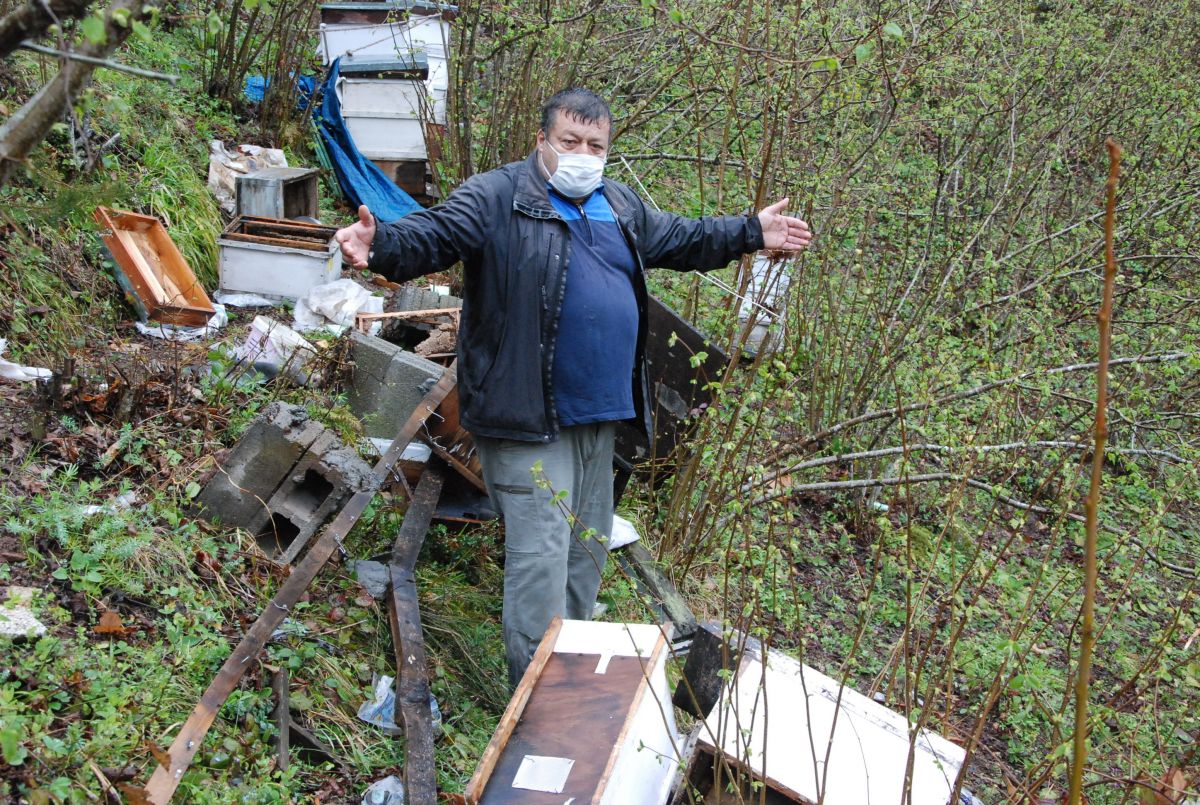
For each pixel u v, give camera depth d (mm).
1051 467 5348
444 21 7246
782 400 4094
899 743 2797
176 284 5473
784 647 4426
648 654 3047
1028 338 5258
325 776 3000
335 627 3484
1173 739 3871
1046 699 4137
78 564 3174
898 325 5699
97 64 1796
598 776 2676
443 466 4219
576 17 5875
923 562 5031
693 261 3748
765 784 2547
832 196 5309
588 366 3340
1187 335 5223
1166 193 6363
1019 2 7074
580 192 3359
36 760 2430
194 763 2736
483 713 3523
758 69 5043
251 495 3688
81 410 3977
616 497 4750
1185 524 5621
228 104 7785
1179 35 7578
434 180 7555
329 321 5617
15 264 4609
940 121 6227
